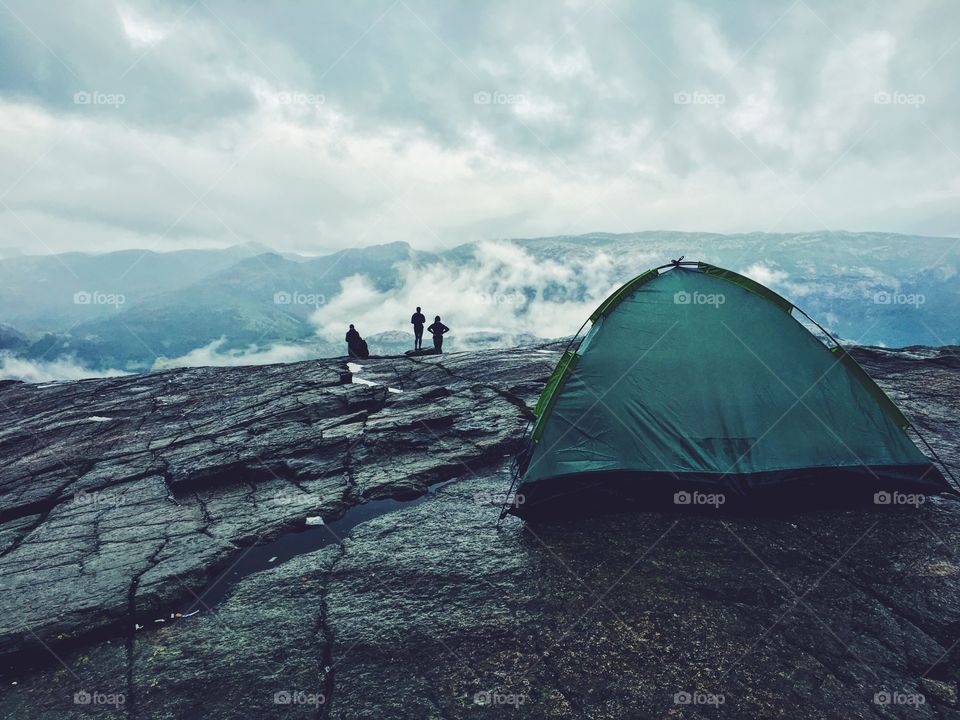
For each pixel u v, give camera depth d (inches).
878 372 525.7
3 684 185.0
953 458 314.7
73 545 285.6
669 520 259.3
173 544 279.6
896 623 182.2
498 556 239.6
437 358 730.2
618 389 273.0
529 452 287.4
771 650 171.6
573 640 181.2
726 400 268.5
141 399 627.8
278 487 353.1
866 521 249.4
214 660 187.0
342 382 601.3
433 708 156.5
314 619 206.5
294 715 157.6
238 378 689.6
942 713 145.8
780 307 288.7
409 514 295.0
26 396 707.4
